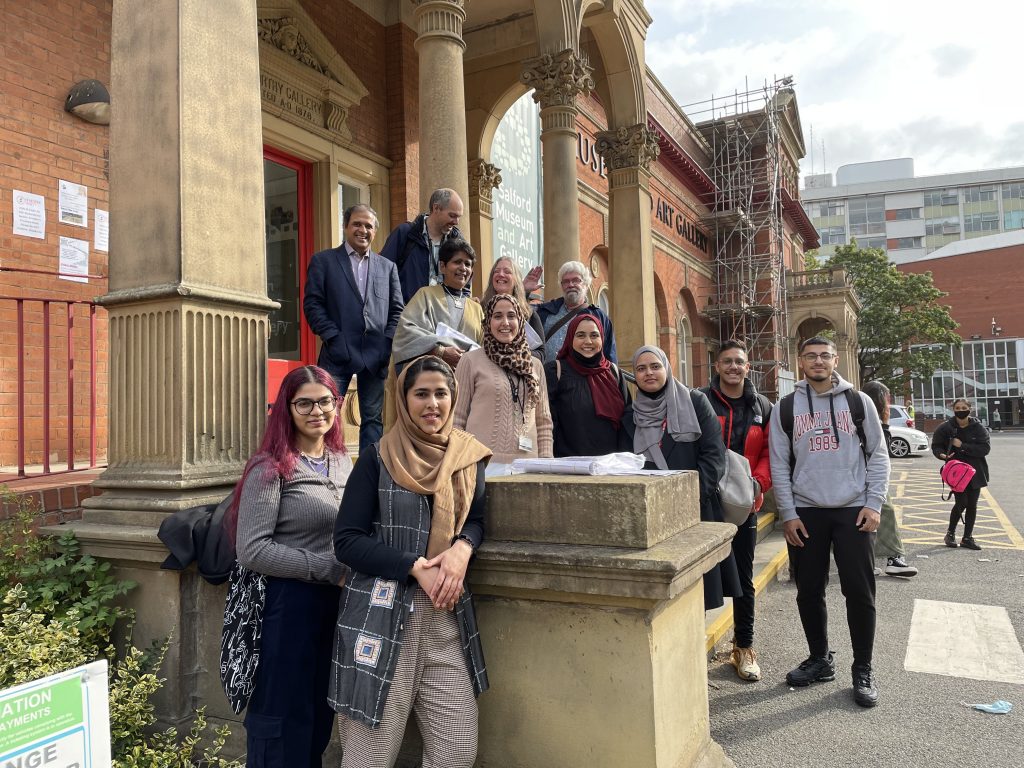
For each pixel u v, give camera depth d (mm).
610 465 2688
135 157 3184
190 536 2789
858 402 4109
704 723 2811
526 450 3314
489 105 11211
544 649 2414
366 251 4270
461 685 2289
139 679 2768
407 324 3736
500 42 11109
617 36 9508
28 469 4793
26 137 5324
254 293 3369
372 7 9000
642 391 4062
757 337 31281
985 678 4285
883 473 4016
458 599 2295
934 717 3746
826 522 4148
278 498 2426
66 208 5555
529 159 14258
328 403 2533
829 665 4328
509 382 3359
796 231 44375
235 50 3365
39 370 5328
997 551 8445
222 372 3180
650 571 2113
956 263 67438
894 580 6969
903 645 4941
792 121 39000
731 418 4656
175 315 3023
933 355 45188
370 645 2154
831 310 36875
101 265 5785
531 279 5348
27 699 1458
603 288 20297
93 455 4254
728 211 30234
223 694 2930
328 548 2498
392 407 4418
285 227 7949
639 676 2266
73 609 2881
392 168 9141
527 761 2439
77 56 5688
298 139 7711
